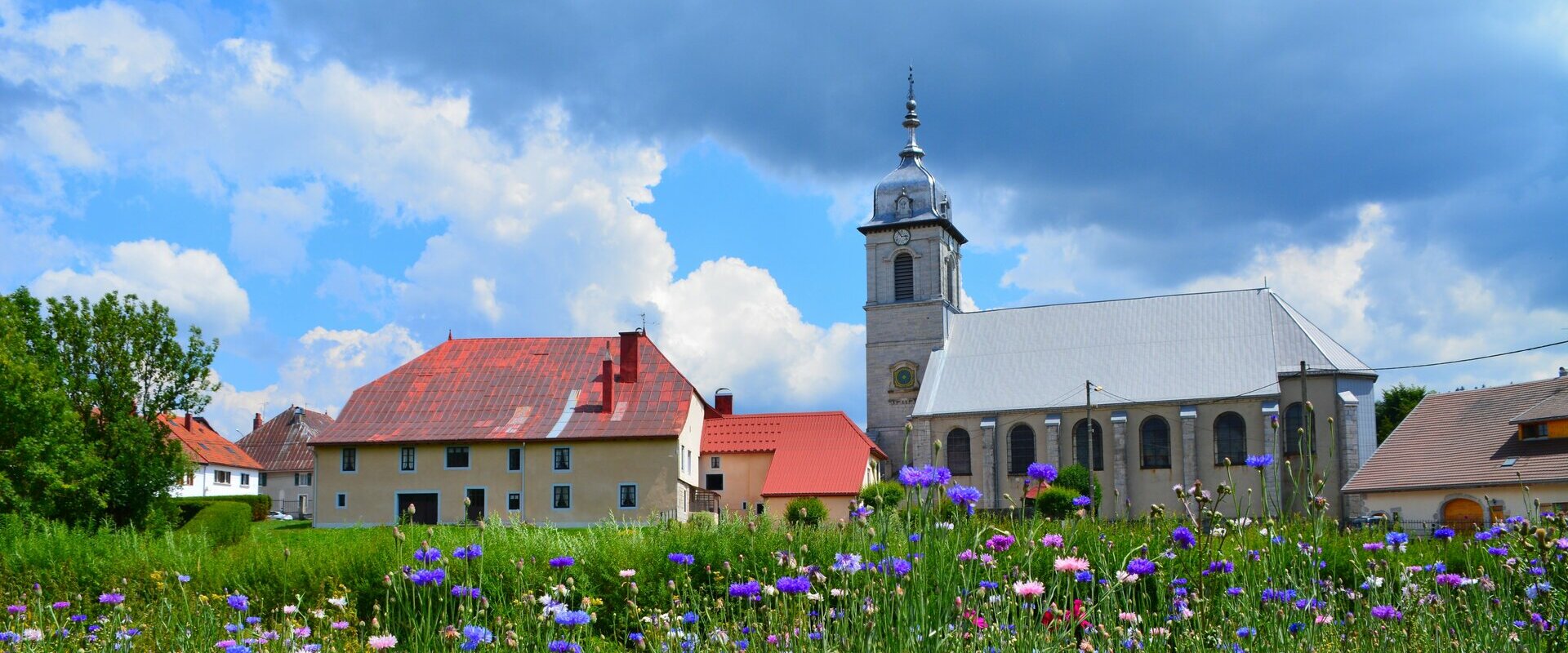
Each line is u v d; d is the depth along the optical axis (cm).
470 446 6844
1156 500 8144
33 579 1995
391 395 7225
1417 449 6119
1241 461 8000
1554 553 824
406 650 998
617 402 6994
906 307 9412
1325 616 861
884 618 808
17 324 4712
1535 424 5594
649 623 998
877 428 9312
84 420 4862
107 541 2198
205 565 1961
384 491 6869
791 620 912
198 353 5134
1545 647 779
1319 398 7838
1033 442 8500
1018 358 8925
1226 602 922
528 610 987
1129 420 8300
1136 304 8956
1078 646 801
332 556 1861
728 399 8569
